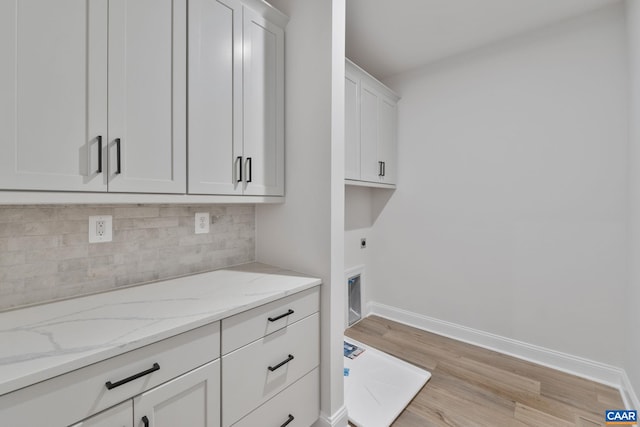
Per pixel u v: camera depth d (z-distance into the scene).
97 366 0.83
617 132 2.00
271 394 1.34
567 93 2.17
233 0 1.46
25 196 0.91
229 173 1.46
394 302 3.12
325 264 1.60
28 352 0.82
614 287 2.04
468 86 2.62
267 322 1.31
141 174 1.16
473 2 2.00
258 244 1.98
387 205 3.15
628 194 1.93
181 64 1.26
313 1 1.61
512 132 2.41
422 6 2.05
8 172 0.88
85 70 1.02
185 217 1.64
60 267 1.24
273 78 1.68
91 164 1.03
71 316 1.07
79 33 1.00
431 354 2.44
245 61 1.52
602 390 1.97
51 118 0.95
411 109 2.96
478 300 2.61
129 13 1.11
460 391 1.97
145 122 1.16
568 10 2.07
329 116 1.56
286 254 1.79
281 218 1.82
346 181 2.32
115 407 0.87
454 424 1.67
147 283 1.49
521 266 2.39
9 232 1.13
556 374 2.16
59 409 0.77
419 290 2.95
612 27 2.01
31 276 1.17
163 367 0.97
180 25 1.26
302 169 1.69
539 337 2.32
